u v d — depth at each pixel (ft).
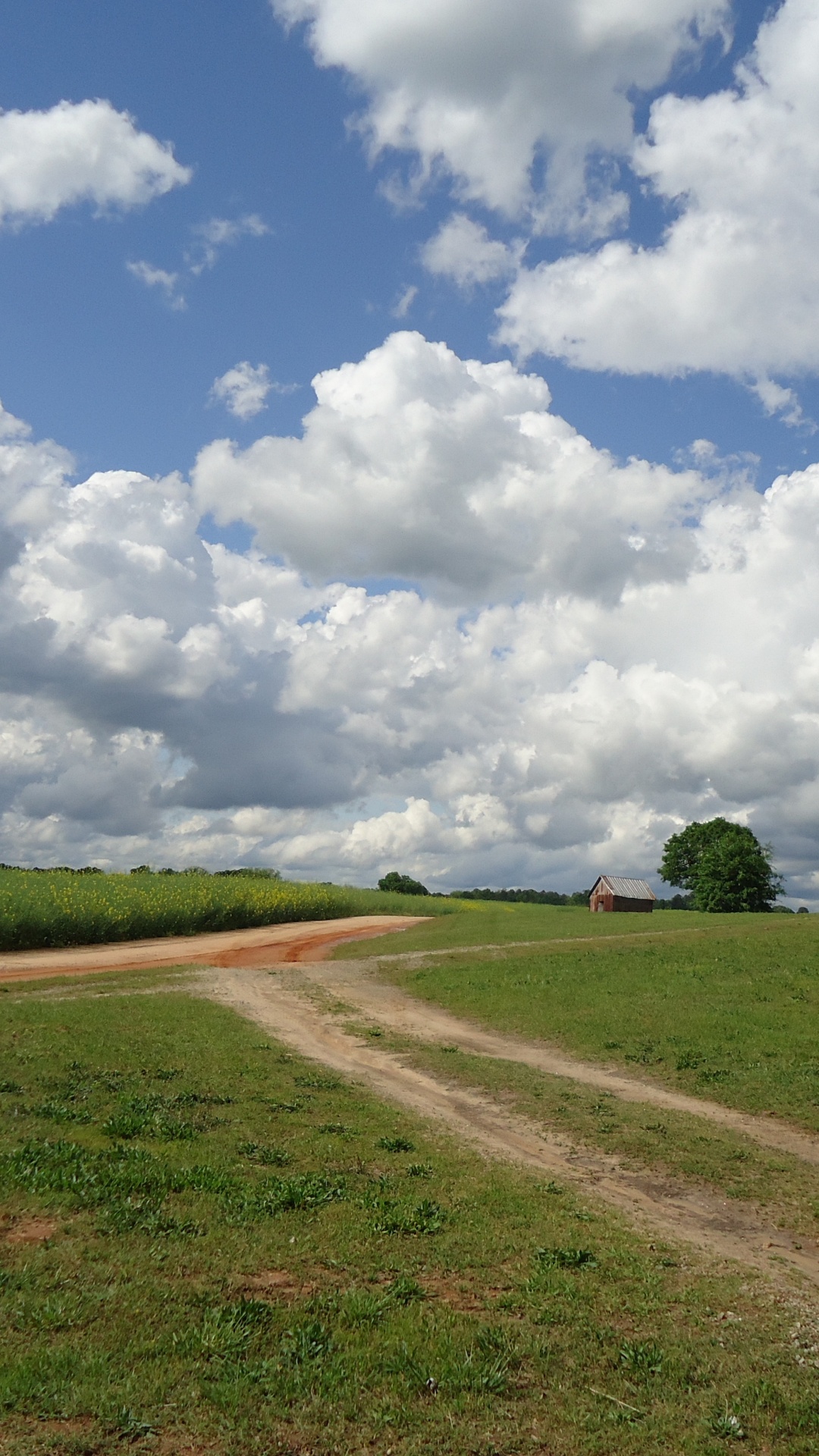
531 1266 29.45
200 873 230.27
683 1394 22.12
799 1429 20.85
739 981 93.56
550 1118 53.26
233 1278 26.18
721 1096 61.62
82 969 105.19
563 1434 20.08
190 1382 20.54
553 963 109.81
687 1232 36.22
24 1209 29.43
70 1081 46.42
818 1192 42.83
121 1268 25.91
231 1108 45.70
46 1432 18.33
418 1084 59.72
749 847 291.99
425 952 126.21
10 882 142.92
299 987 98.94
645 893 325.42
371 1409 20.30
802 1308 28.45
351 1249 29.17
